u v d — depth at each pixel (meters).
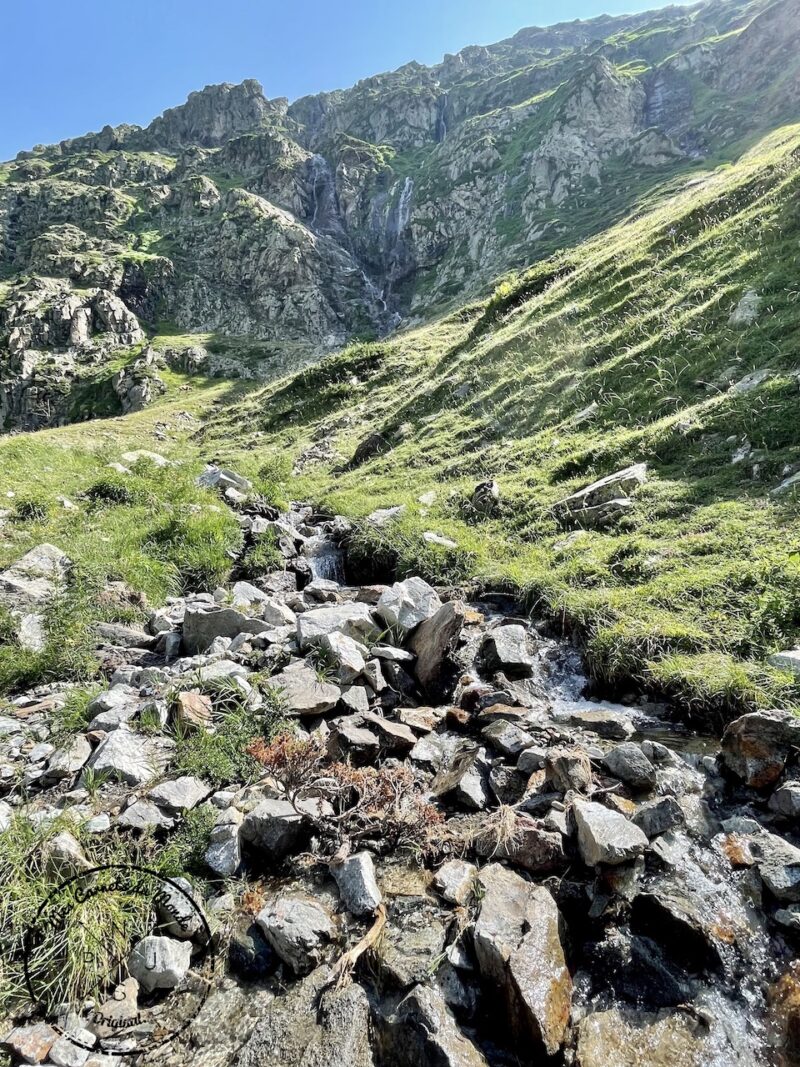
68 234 123.88
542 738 6.73
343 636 8.92
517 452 17.95
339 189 139.75
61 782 6.57
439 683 8.47
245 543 15.25
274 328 105.06
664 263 22.83
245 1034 4.05
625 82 109.12
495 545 13.06
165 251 123.75
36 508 15.53
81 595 11.20
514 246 89.81
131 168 160.75
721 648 7.55
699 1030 3.88
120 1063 3.92
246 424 37.72
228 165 161.50
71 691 8.70
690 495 11.61
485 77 177.88
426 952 4.37
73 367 89.69
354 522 16.16
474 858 5.26
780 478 10.85
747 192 24.05
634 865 4.77
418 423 24.67
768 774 5.47
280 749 6.09
